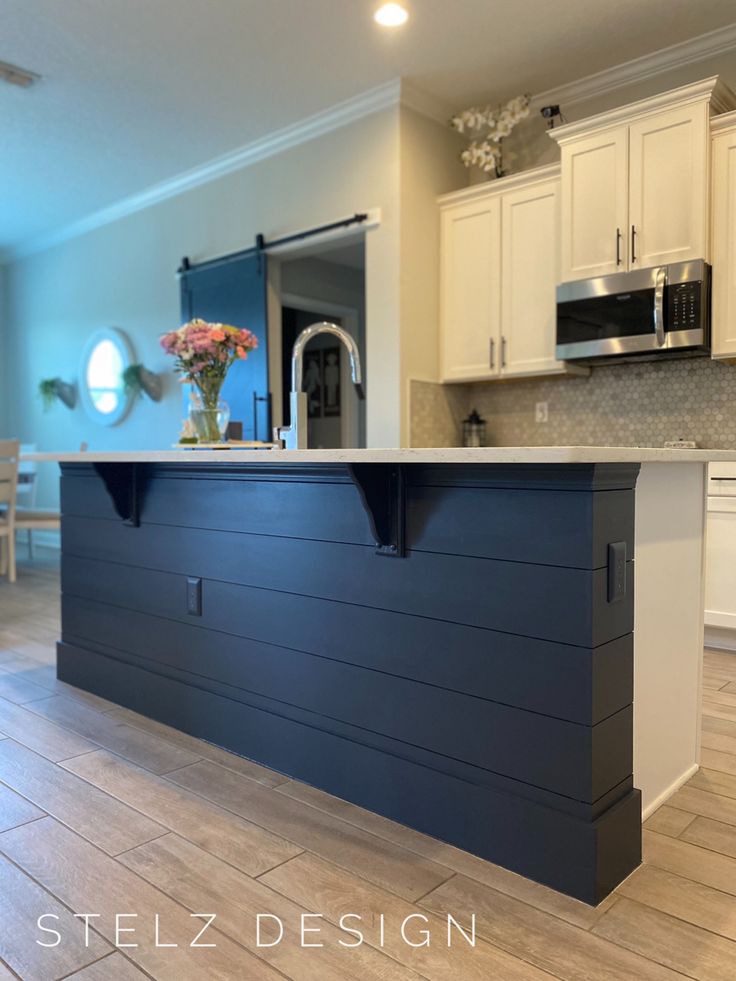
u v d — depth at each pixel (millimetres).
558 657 1491
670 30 3416
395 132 3951
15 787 1965
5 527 5141
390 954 1312
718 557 3250
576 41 3506
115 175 5230
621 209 3404
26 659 3221
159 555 2471
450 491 1658
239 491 2180
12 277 7453
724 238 3189
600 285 3453
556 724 1501
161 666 2479
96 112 4258
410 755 1762
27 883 1531
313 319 6973
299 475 1979
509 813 1567
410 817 1755
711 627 3373
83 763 2123
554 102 4027
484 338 4035
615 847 1504
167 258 5508
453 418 4336
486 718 1614
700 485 1984
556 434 4086
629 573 1562
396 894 1489
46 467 7227
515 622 1555
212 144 4695
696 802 1879
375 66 3734
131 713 2551
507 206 3916
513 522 1551
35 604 4387
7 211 6070
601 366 3900
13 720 2473
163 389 5699
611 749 1520
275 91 4004
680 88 3189
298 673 2025
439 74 3811
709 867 1586
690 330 3203
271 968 1281
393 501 1751
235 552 2199
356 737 1882
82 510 2816
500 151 4262
